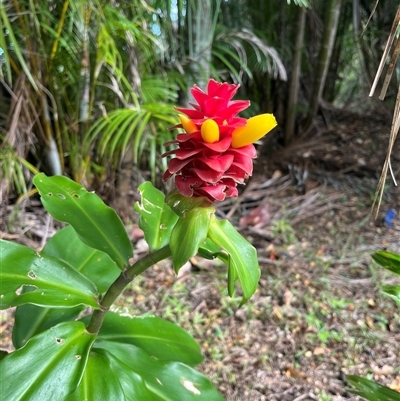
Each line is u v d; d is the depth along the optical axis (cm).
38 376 34
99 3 74
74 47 80
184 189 33
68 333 38
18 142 84
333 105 155
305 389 65
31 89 83
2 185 87
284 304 82
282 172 133
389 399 41
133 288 85
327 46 122
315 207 116
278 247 100
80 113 90
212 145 31
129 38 81
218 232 35
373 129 141
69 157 94
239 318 78
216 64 121
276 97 139
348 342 73
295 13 117
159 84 96
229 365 69
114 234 44
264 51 102
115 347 45
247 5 122
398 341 74
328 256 97
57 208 45
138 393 39
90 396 35
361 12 124
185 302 82
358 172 129
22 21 73
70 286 41
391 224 108
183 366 46
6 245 41
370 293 85
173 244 35
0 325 73
